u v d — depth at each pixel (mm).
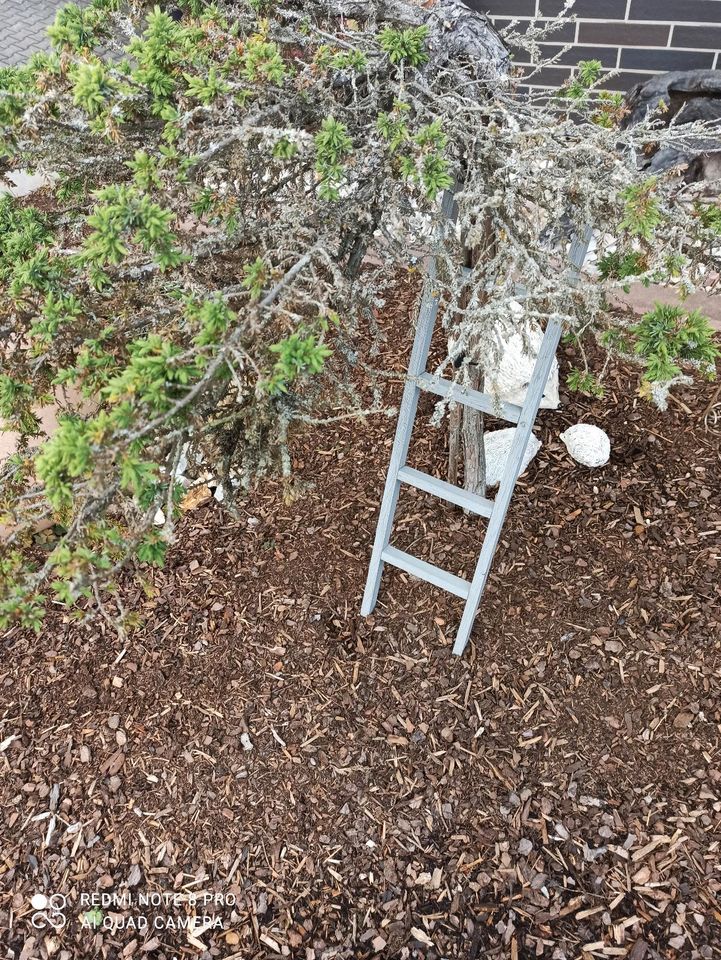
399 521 2867
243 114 1392
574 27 3775
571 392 3230
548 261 1631
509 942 1988
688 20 3609
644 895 2033
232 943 2025
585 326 1502
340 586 2725
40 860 2184
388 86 1509
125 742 2396
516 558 2732
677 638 2502
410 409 2105
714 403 3143
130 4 1610
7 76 1436
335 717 2416
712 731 2309
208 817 2240
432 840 2168
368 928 2035
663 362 1271
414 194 1462
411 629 2602
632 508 2842
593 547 2744
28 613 1180
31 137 1329
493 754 2312
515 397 3061
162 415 1163
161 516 2879
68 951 2037
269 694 2473
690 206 1509
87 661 2578
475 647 2533
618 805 2188
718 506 2824
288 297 1296
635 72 3834
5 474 1458
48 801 2287
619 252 1505
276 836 2199
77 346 1402
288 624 2635
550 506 2869
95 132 1302
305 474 3033
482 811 2207
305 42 1504
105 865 2168
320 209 1437
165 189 1275
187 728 2418
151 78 1290
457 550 2764
